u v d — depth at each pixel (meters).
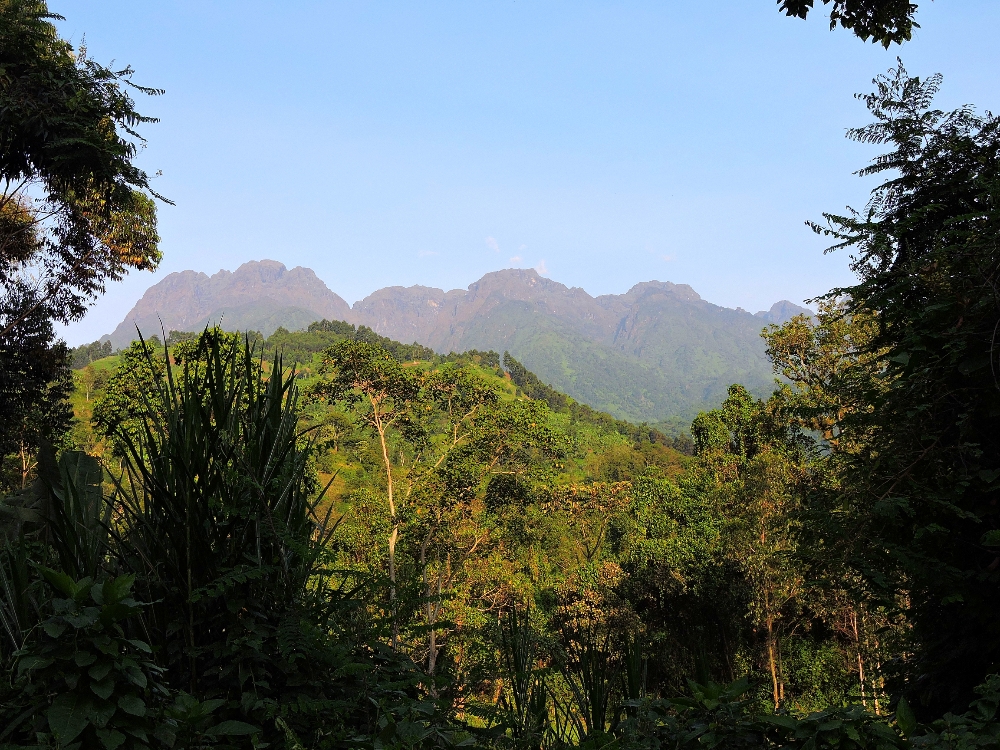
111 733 1.99
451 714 2.82
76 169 12.74
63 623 2.08
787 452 18.69
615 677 3.40
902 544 4.80
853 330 15.23
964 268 4.72
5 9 12.15
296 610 2.75
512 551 26.22
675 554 23.08
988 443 4.61
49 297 15.78
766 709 2.76
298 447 3.17
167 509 2.73
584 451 90.94
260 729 2.39
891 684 4.98
